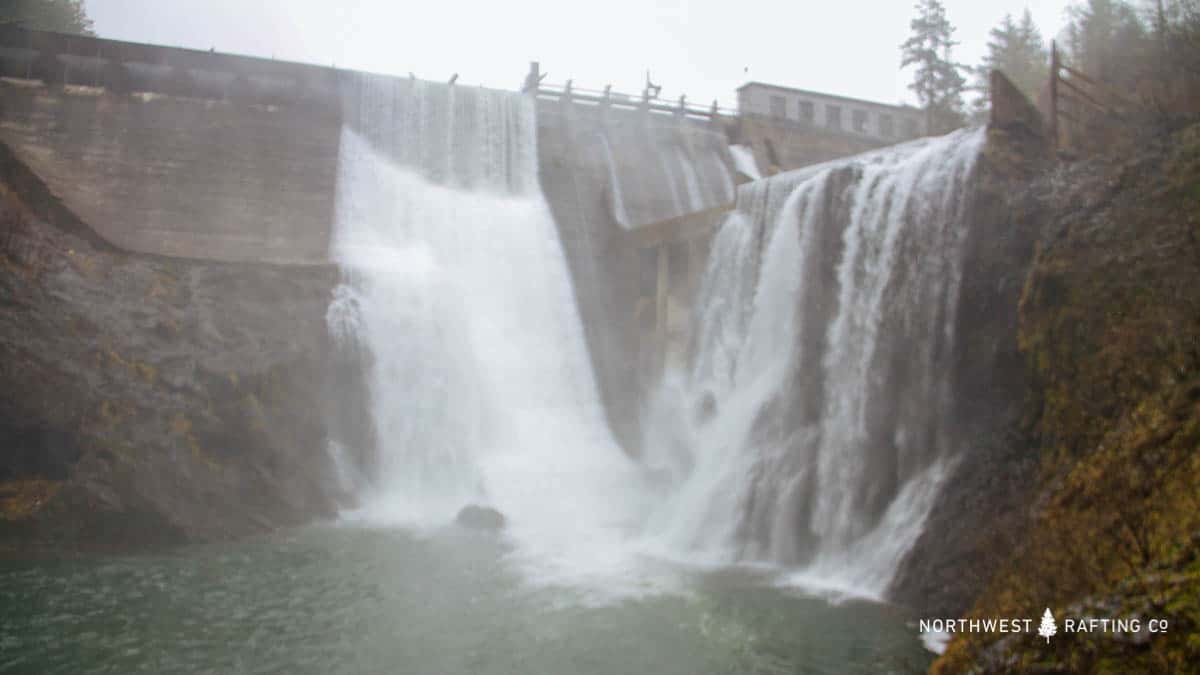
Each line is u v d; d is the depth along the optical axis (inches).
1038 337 584.1
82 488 741.3
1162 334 487.5
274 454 887.1
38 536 713.0
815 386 844.0
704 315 1136.2
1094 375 525.7
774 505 804.0
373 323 1079.6
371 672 470.0
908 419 727.1
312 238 1288.1
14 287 829.8
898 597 606.9
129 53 1277.1
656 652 503.5
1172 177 577.0
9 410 753.6
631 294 1401.3
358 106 1391.5
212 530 778.2
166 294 946.7
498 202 1456.7
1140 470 376.5
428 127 1443.2
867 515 724.7
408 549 759.7
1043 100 815.1
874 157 938.7
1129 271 539.8
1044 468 549.0
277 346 965.8
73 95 1235.2
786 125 1776.6
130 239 1205.7
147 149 1245.7
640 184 1581.0
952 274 714.2
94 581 623.5
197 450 834.2
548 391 1280.8
